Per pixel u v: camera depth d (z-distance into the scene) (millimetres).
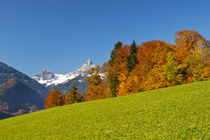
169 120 15781
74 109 32094
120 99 33375
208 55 48781
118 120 19031
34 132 21094
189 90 27938
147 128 14906
